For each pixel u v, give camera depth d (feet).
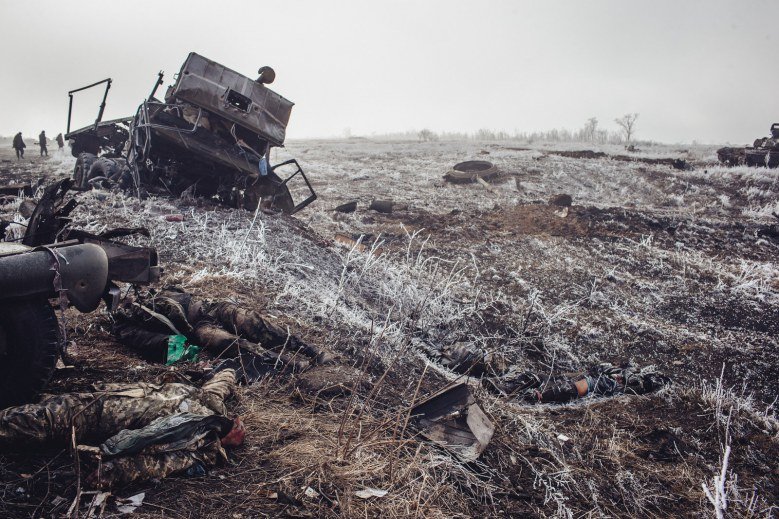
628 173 78.84
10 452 9.18
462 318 26.17
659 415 19.49
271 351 15.44
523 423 16.06
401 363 18.39
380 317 23.65
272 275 22.30
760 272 39.75
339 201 53.42
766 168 81.41
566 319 28.99
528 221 47.50
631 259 40.52
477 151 101.45
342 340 18.22
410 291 27.09
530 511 12.23
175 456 9.78
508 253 39.75
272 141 32.50
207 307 16.37
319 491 10.21
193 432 10.16
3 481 8.70
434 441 13.08
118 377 12.51
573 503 13.25
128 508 8.70
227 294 19.03
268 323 16.10
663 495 14.73
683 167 85.30
